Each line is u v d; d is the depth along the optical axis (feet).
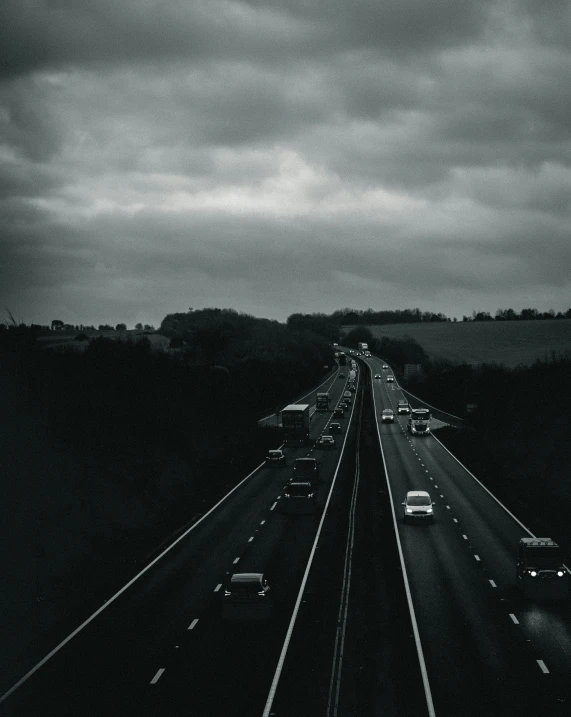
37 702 90.43
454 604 129.29
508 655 104.42
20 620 122.93
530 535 184.34
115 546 173.99
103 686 95.20
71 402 256.11
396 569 152.97
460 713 86.02
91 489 205.57
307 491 212.64
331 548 171.83
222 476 279.28
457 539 180.14
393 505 224.12
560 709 86.48
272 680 96.68
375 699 90.27
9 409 224.33
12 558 152.35
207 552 169.78
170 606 130.00
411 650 107.04
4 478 186.39
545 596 130.00
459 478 272.10
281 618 122.93
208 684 95.61
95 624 120.57
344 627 117.19
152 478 241.55
